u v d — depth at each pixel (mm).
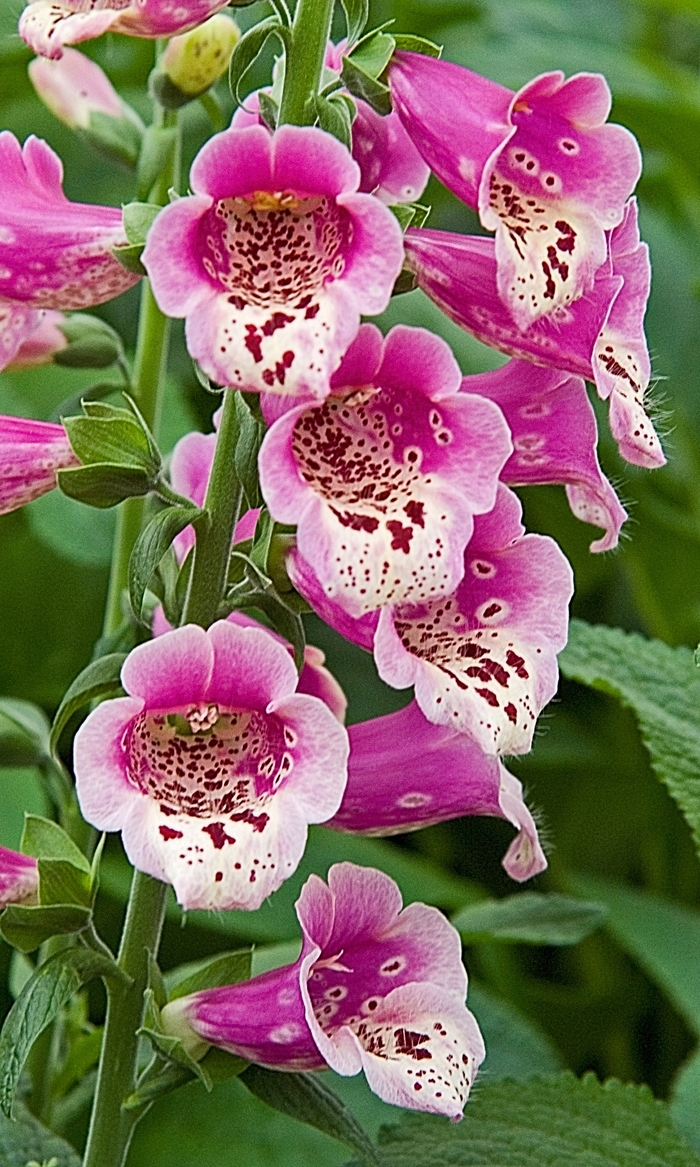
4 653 820
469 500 489
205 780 500
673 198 1002
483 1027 681
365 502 491
